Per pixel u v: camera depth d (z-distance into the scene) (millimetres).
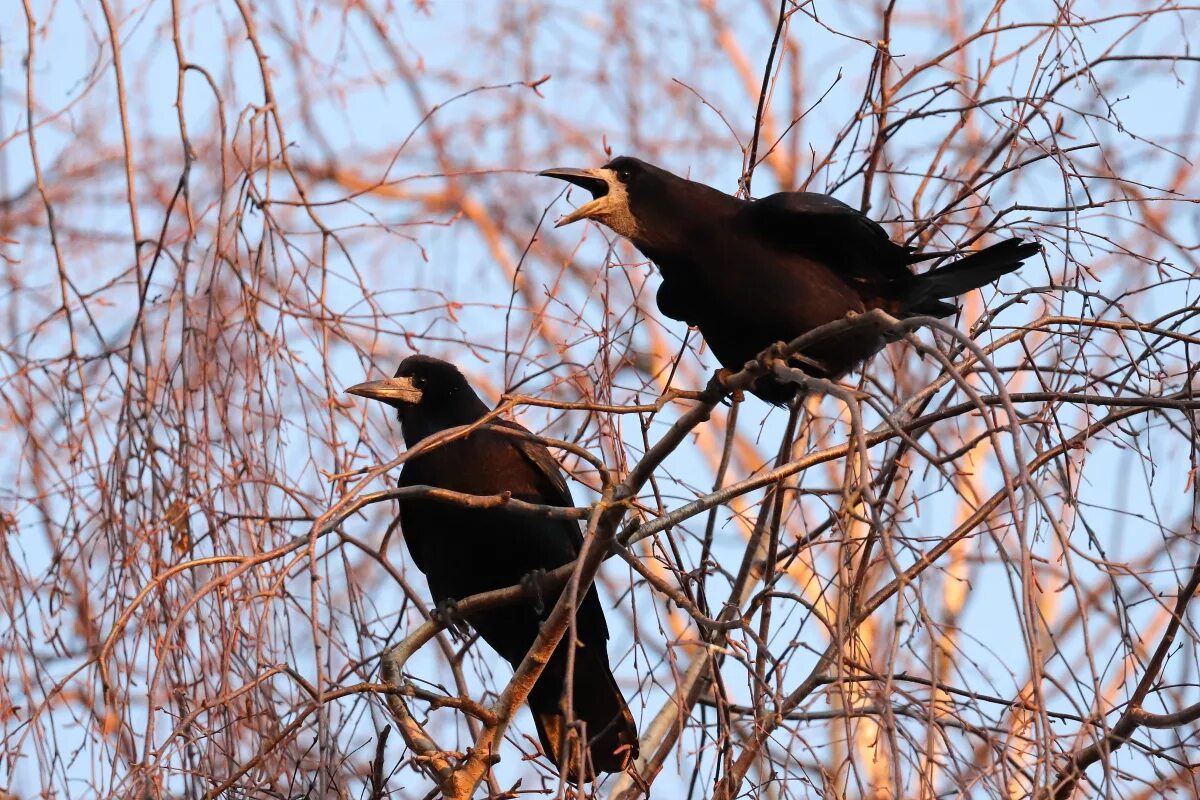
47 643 10531
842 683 7434
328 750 9195
